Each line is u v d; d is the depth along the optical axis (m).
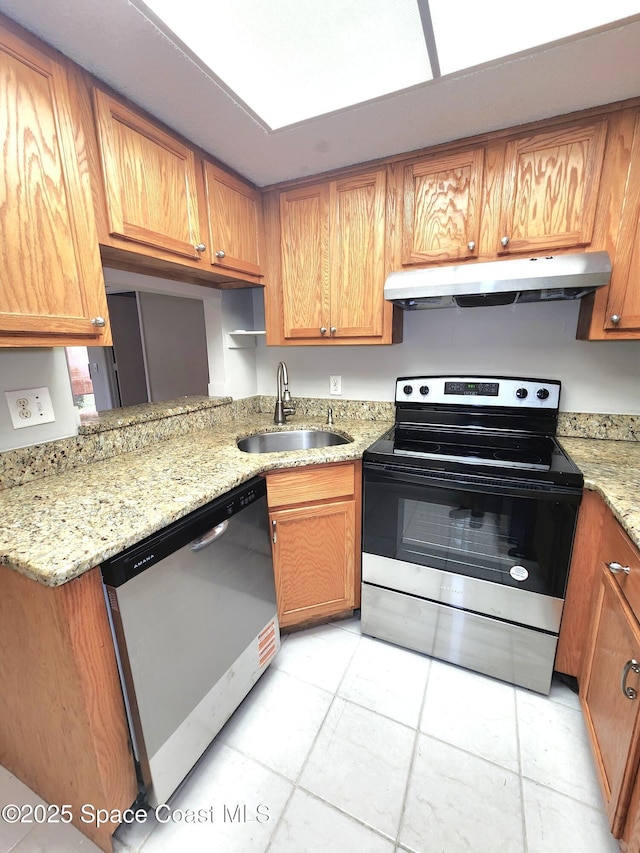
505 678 1.50
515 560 1.39
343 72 1.14
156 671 1.02
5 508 1.08
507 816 1.08
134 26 0.96
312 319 1.92
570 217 1.40
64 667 0.89
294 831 1.06
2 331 0.97
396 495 1.54
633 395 1.68
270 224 1.93
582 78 1.17
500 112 1.34
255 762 1.24
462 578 1.49
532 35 1.01
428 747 1.27
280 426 2.11
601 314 1.42
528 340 1.81
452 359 1.97
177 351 3.89
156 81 1.17
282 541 1.60
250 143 1.52
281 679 1.54
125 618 0.93
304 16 0.94
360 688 1.49
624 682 0.90
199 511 1.16
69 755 0.99
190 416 1.96
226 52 1.05
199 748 1.19
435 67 1.12
